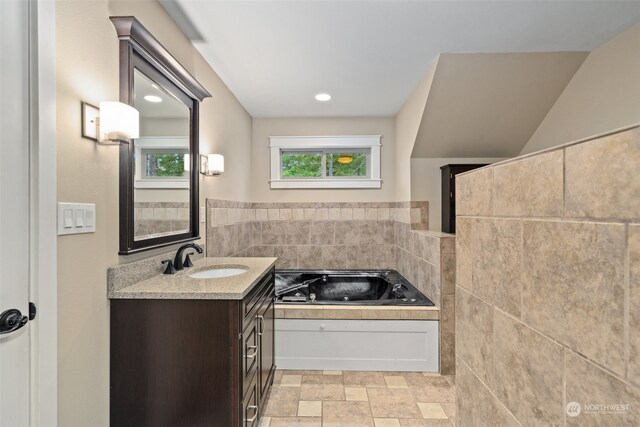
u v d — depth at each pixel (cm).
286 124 375
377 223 375
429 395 207
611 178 42
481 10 178
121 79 138
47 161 99
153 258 161
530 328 60
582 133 240
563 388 51
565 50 225
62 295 108
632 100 201
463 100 262
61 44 108
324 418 184
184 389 133
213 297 132
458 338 92
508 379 67
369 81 273
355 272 357
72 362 113
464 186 88
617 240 41
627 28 200
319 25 191
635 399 39
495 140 301
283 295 297
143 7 157
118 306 133
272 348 215
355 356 239
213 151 251
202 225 228
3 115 88
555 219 53
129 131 126
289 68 247
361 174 385
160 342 132
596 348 45
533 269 59
